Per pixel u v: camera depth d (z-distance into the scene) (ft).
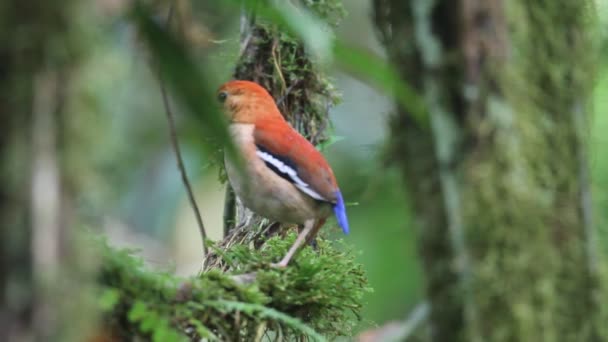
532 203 14.28
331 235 34.40
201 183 45.60
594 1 16.31
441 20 14.53
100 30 11.94
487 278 14.29
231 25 32.91
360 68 12.97
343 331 25.64
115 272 18.53
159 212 42.83
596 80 16.39
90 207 12.93
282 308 24.12
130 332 18.69
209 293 21.30
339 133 43.39
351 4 46.52
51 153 11.16
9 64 10.98
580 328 14.78
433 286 15.12
